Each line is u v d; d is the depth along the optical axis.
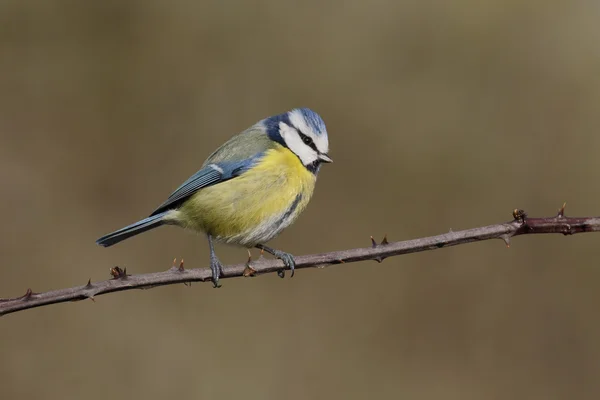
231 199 7.65
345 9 14.60
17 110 13.02
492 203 12.81
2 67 13.20
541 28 14.35
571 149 13.22
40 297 5.20
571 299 11.43
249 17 14.28
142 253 12.16
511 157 13.23
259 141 7.93
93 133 13.10
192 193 7.80
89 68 13.49
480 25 14.30
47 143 12.86
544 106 13.72
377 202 12.99
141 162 13.16
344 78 14.07
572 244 11.78
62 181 12.64
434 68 14.16
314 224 12.83
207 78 13.88
